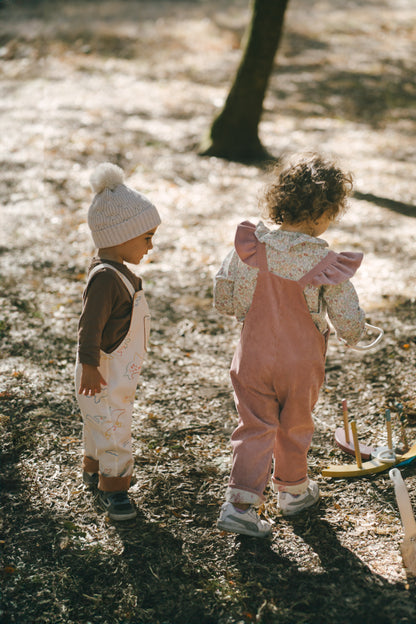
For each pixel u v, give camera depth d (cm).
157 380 380
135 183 720
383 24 1603
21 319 441
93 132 877
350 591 235
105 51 1291
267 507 279
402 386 367
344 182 242
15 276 506
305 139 898
